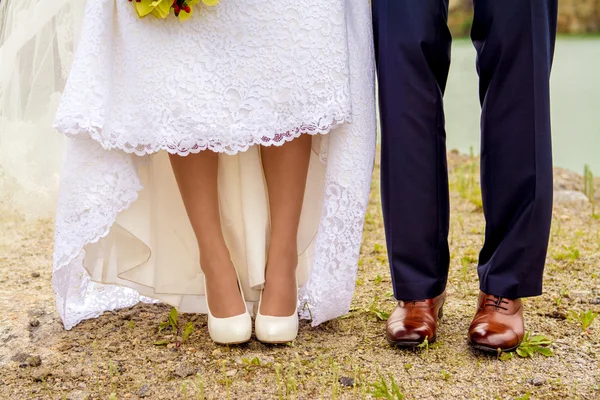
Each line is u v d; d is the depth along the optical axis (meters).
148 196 2.43
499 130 2.15
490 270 2.24
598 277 3.00
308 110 2.19
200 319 2.59
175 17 2.13
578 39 13.31
